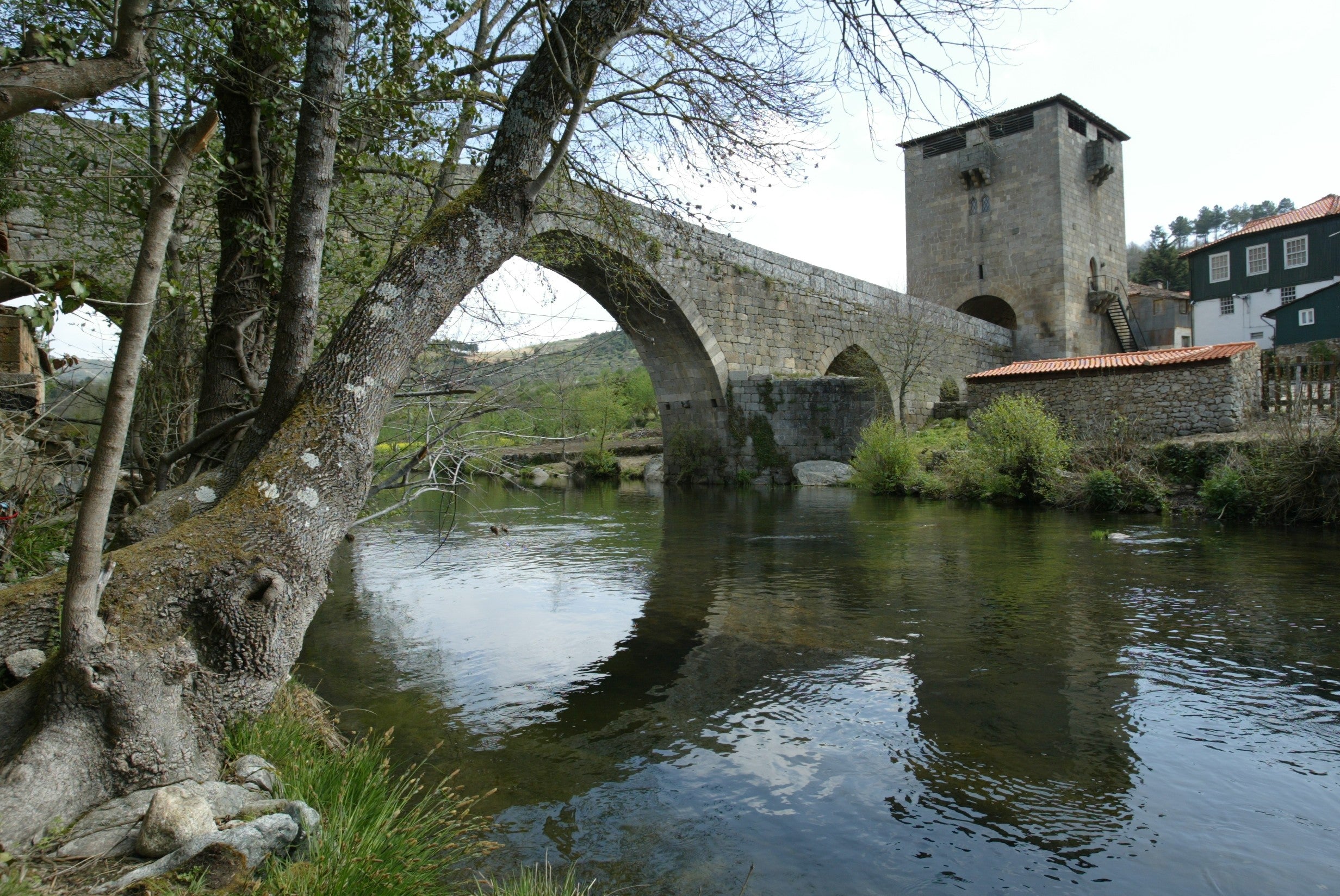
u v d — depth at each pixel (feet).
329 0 13.08
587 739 14.73
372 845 9.16
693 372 82.38
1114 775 13.00
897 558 33.81
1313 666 18.25
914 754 13.91
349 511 11.63
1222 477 45.47
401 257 12.84
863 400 82.17
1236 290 121.19
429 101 19.20
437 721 15.64
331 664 19.42
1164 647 19.89
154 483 17.13
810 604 25.30
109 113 16.47
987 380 69.26
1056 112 120.47
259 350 17.54
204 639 9.93
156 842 7.85
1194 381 57.26
